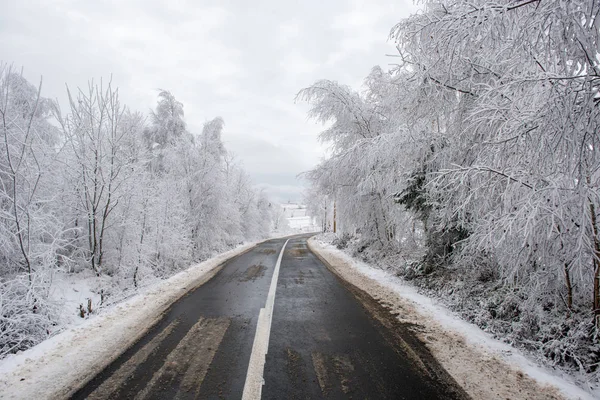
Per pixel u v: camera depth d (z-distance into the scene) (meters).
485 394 3.18
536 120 3.71
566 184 3.84
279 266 11.97
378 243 13.85
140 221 11.92
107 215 10.66
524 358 4.04
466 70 5.95
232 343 4.40
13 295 6.70
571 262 4.18
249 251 18.81
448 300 6.70
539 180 4.03
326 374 3.53
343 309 6.08
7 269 7.85
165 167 18.91
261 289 7.87
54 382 3.38
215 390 3.20
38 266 7.52
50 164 8.80
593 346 3.91
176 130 21.70
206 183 18.92
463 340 4.54
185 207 17.70
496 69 5.80
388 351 4.15
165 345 4.33
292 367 3.69
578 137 3.38
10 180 7.93
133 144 12.18
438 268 8.26
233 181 30.47
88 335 4.72
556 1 3.09
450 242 8.16
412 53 5.97
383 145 9.36
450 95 6.66
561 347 4.01
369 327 5.06
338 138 14.79
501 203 4.57
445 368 3.70
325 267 11.65
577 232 3.74
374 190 12.72
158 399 3.04
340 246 19.69
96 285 9.45
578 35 3.03
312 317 5.58
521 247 4.21
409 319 5.48
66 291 8.51
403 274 9.29
